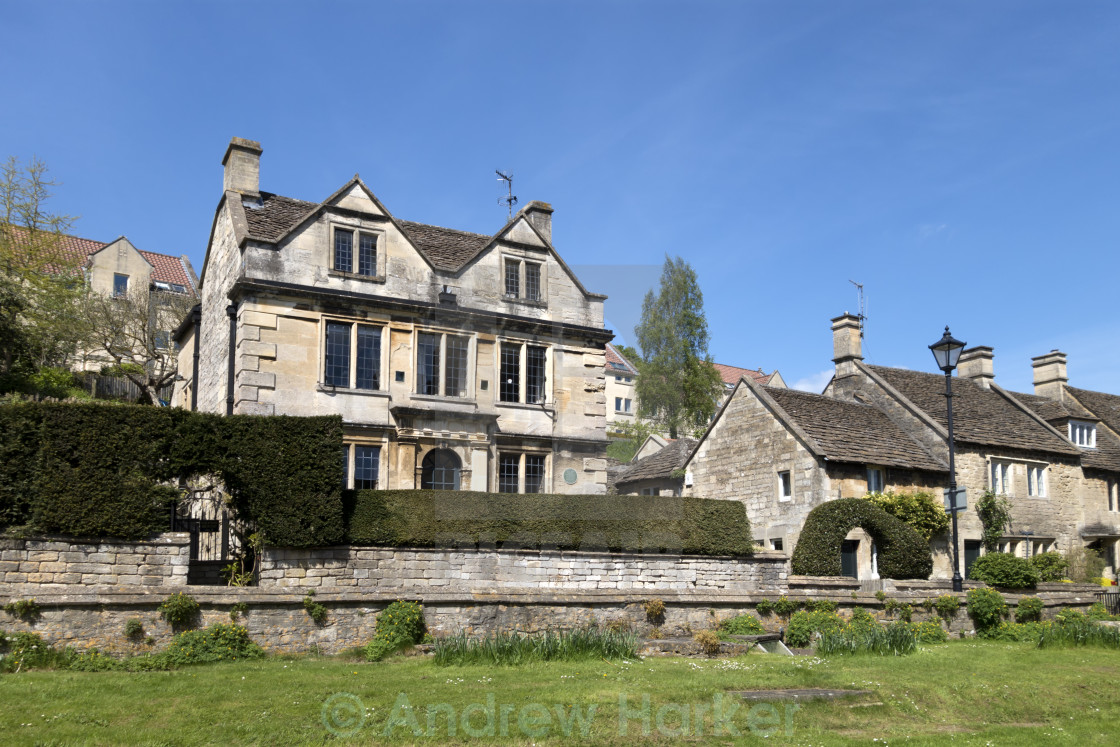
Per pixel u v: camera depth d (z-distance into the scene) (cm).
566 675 1074
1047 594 1961
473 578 1312
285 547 1391
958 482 2712
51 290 3341
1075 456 3134
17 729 768
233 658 1213
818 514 1867
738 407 2689
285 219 2197
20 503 1245
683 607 1552
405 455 1495
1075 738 942
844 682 1107
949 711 1036
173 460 1336
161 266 4788
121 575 1276
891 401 2912
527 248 1695
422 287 2192
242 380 1942
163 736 767
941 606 1808
